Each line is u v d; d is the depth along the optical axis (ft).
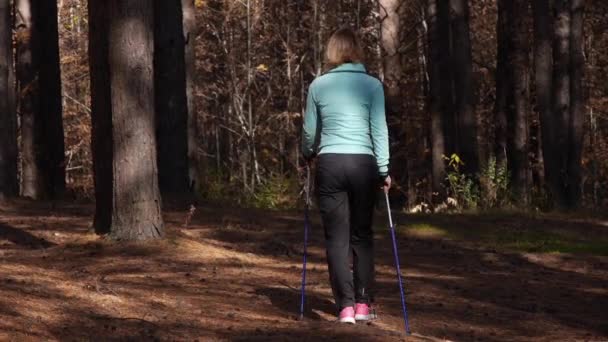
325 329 24.31
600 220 50.62
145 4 33.53
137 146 34.12
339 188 25.35
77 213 46.06
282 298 28.73
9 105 53.47
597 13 109.19
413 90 108.47
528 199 63.26
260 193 60.90
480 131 122.42
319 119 25.85
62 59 109.70
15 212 46.21
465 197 60.34
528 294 32.68
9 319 22.33
